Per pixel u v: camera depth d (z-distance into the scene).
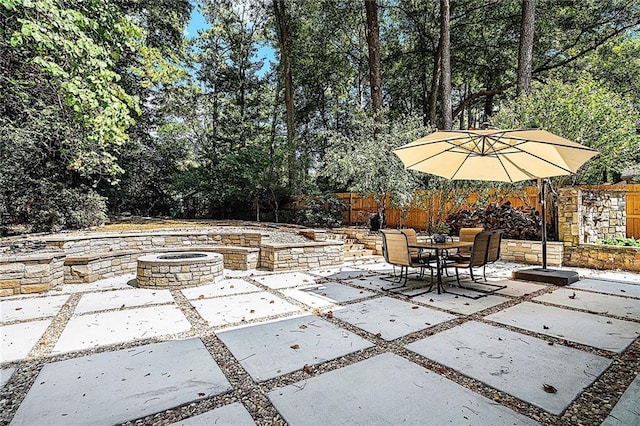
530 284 6.01
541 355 3.09
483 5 15.51
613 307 4.58
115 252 7.15
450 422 2.13
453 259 6.60
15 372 2.82
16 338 3.57
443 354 3.12
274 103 22.45
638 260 6.76
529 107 8.59
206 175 16.45
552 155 5.20
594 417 2.18
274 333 3.70
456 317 4.20
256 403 2.37
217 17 20.05
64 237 7.55
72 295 5.36
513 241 8.32
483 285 5.96
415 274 6.98
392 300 5.00
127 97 6.36
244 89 21.77
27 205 8.94
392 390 2.51
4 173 8.52
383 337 3.55
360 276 6.80
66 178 10.38
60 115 7.88
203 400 2.41
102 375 2.76
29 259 5.46
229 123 20.12
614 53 15.58
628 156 8.48
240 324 4.01
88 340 3.52
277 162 15.64
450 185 10.09
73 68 5.38
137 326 3.95
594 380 2.65
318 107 22.02
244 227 11.34
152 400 2.40
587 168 8.16
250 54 21.47
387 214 13.01
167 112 15.81
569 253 7.61
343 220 14.40
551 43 15.09
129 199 15.80
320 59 19.94
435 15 16.70
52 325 3.99
